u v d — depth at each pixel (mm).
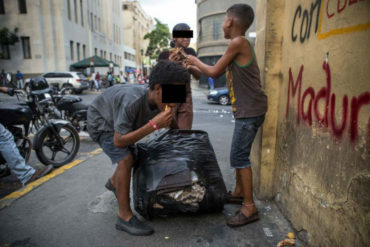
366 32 1348
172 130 2656
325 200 1738
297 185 2154
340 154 1575
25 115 3438
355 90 1435
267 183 2721
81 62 23969
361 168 1387
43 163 3736
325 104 1736
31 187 3139
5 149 3082
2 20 22594
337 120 1602
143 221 2414
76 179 3375
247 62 2158
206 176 2295
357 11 1414
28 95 4191
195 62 2473
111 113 2146
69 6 25125
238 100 2264
